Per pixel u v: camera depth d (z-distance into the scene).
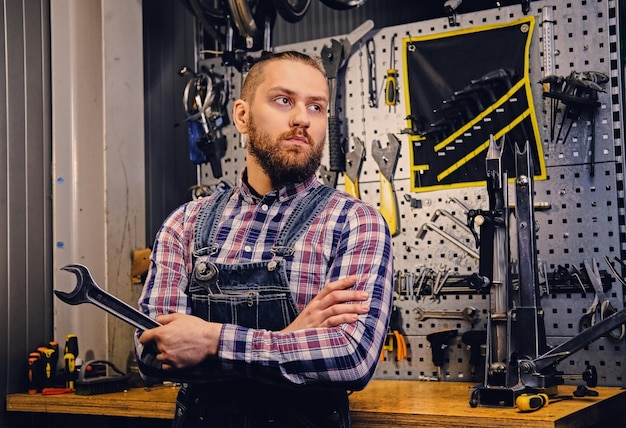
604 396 2.18
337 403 1.68
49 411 2.43
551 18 2.59
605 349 2.44
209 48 3.23
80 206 2.74
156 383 2.67
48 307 2.70
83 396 2.40
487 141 2.64
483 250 2.12
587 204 2.51
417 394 2.30
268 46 2.92
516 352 2.08
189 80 3.19
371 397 2.24
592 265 2.48
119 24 2.91
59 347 2.69
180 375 1.60
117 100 2.88
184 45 3.31
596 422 2.06
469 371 2.61
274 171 1.74
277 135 1.72
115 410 2.32
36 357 2.54
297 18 2.85
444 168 2.70
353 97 2.88
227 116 3.06
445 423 1.88
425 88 2.77
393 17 3.14
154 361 1.66
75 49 2.75
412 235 2.74
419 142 2.75
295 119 1.71
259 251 1.72
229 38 2.93
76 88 2.75
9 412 2.52
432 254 2.71
